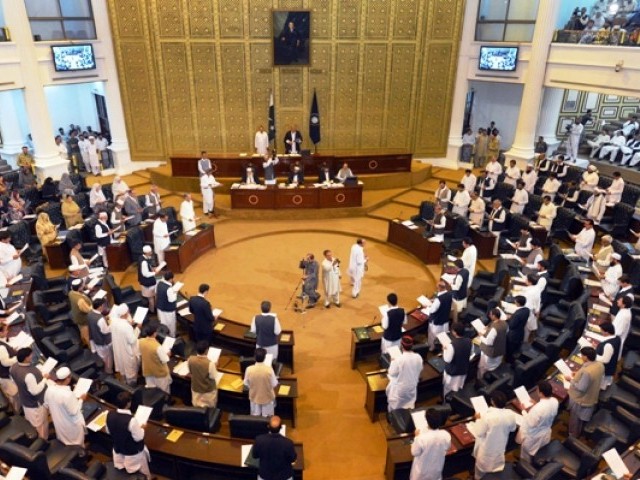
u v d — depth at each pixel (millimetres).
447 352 8305
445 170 21188
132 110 19797
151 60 19125
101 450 7754
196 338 9898
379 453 8156
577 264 12320
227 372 8812
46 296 10984
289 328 11508
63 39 18266
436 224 14242
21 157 17594
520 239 13312
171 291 10164
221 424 8500
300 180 17594
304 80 19766
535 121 18812
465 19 19438
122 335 8656
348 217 17719
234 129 20281
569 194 16328
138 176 20125
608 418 7824
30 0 17453
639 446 6738
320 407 9156
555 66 17797
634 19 17297
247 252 15312
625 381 8391
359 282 12641
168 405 8445
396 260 14906
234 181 18594
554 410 6848
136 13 18453
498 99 22391
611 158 20281
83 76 18578
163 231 13461
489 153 20891
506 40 19453
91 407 7613
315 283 12172
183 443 7047
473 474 7410
